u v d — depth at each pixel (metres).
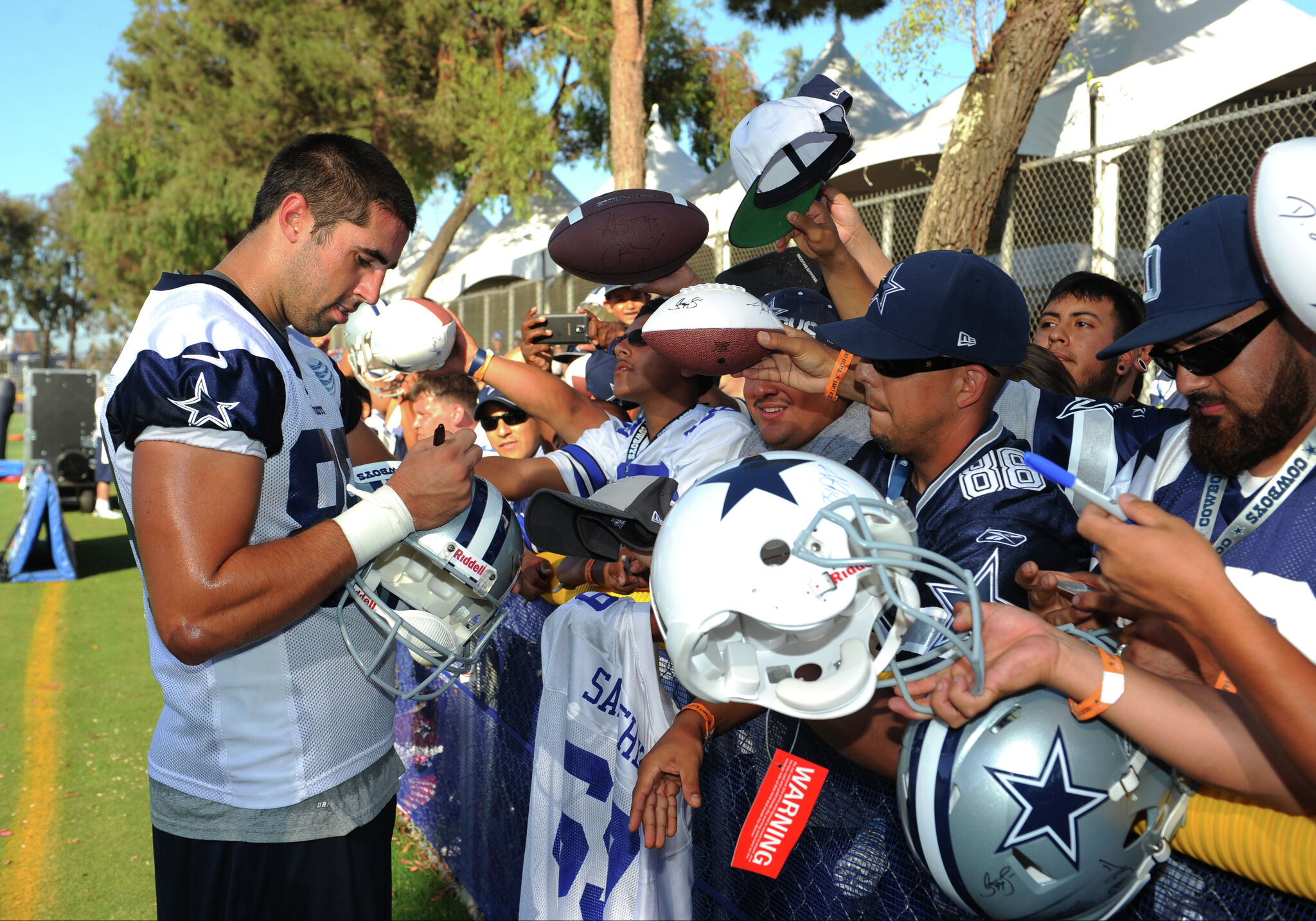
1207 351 1.14
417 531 1.54
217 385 1.41
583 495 2.41
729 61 16.52
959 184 6.54
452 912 2.86
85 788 3.76
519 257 13.27
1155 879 1.22
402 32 13.03
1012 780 1.06
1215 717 1.01
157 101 13.95
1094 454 1.69
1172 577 0.95
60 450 11.04
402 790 3.54
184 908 1.67
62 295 53.78
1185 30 7.47
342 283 1.64
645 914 1.88
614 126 10.25
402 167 14.13
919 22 6.28
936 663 1.24
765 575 1.11
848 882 1.59
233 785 1.61
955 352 1.45
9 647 5.68
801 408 2.01
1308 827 1.01
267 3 13.14
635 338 2.29
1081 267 6.69
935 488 1.52
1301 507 1.16
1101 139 7.07
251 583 1.40
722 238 8.33
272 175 1.61
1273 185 1.02
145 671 5.25
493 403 3.26
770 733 1.77
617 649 1.93
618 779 1.92
